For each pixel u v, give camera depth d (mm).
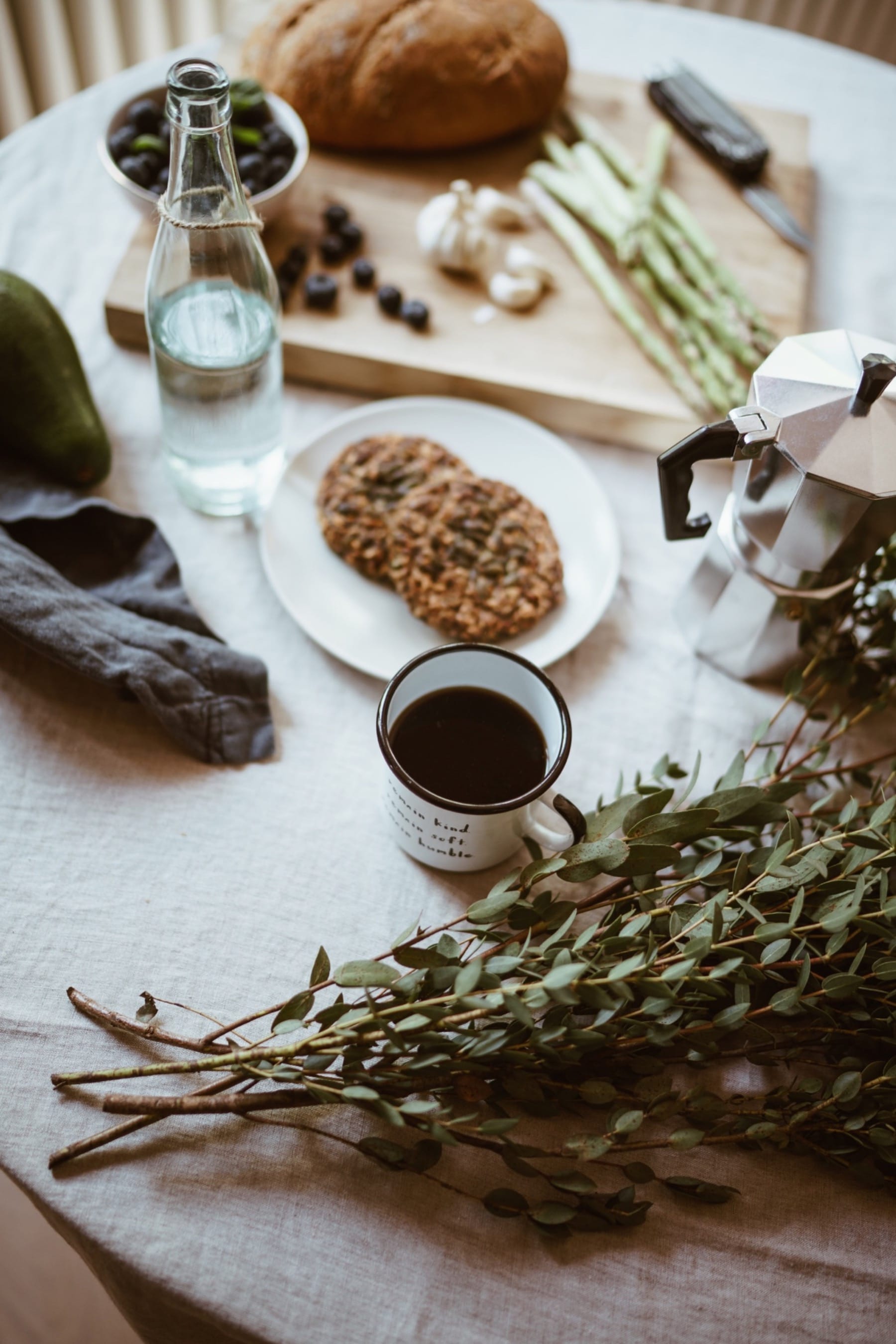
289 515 776
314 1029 626
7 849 661
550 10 1087
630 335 879
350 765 708
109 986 630
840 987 573
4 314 725
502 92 935
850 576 696
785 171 984
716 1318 572
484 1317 566
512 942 605
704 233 929
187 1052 612
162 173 854
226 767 700
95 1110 595
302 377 867
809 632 719
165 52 1481
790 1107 594
